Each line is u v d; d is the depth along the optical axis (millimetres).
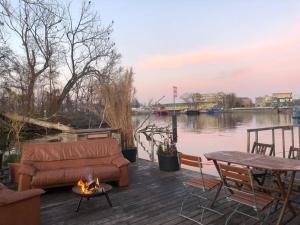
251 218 4617
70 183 6078
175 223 4582
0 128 9867
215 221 4590
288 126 7008
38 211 4195
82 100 18250
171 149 8047
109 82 10172
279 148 12961
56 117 13609
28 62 17406
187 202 5438
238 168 3969
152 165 8742
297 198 5176
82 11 20281
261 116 55812
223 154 4977
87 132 8773
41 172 6070
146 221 4688
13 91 13570
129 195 5957
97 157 6906
